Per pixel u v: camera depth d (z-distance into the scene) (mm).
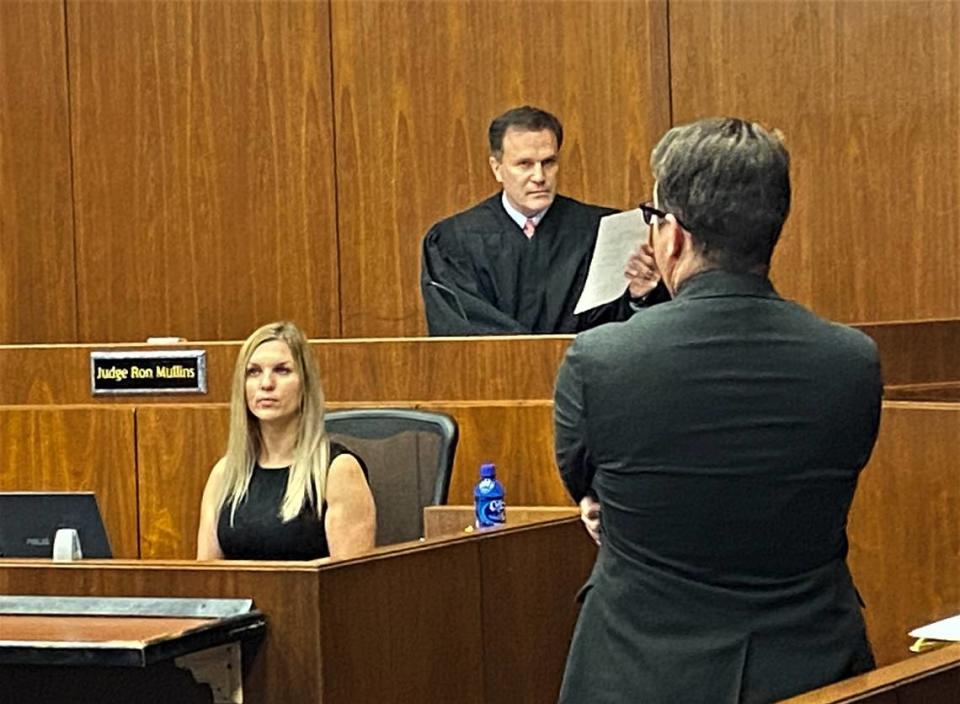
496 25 8719
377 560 4344
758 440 2969
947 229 8164
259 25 8977
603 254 5621
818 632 2998
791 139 8375
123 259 9164
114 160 9148
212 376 6652
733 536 2975
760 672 2949
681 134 3061
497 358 6180
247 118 9016
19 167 9234
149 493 6574
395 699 4383
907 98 8211
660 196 3088
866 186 8297
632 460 2986
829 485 2998
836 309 8375
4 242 9258
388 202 8883
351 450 5672
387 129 8867
